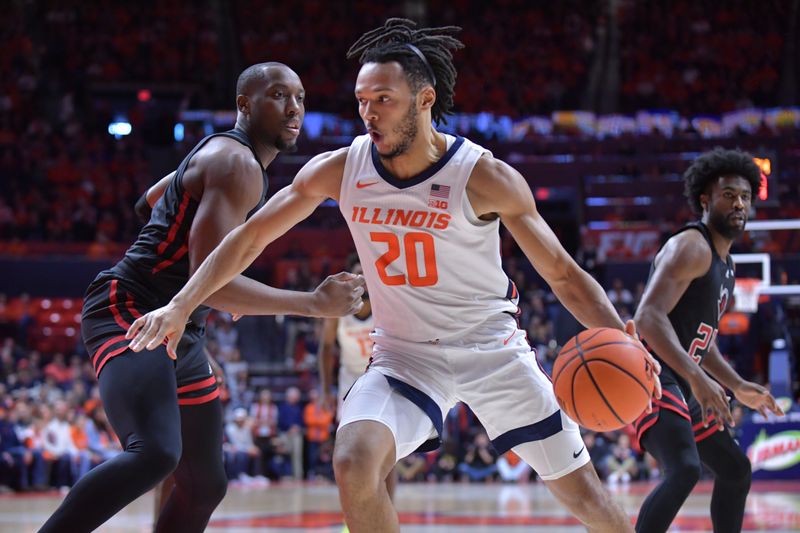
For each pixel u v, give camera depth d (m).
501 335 3.30
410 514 7.89
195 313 3.62
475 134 22.00
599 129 22.98
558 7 25.56
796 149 21.95
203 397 3.65
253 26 25.09
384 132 3.06
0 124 22.27
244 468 13.56
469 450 13.83
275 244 19.19
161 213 3.72
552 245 3.12
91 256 18.47
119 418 3.24
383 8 25.45
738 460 4.17
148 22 24.58
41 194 20.30
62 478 12.26
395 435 3.08
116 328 3.49
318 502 9.46
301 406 15.06
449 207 3.10
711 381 3.86
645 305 4.09
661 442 4.00
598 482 3.26
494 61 24.45
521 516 7.66
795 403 13.55
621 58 24.58
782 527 6.55
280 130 3.94
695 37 24.92
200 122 22.22
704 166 4.40
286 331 17.06
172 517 3.68
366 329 6.29
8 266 17.62
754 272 13.76
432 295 3.23
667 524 3.85
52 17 24.28
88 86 23.36
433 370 3.28
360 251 3.29
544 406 3.23
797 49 24.38
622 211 20.41
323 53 24.58
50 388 13.12
